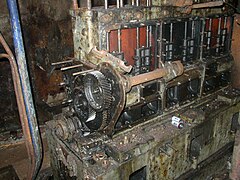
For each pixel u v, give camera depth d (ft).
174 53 8.01
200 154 8.54
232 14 9.48
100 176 5.86
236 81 10.47
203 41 8.70
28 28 12.09
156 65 7.52
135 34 6.98
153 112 7.70
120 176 6.29
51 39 12.87
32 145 8.05
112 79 6.03
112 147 6.46
